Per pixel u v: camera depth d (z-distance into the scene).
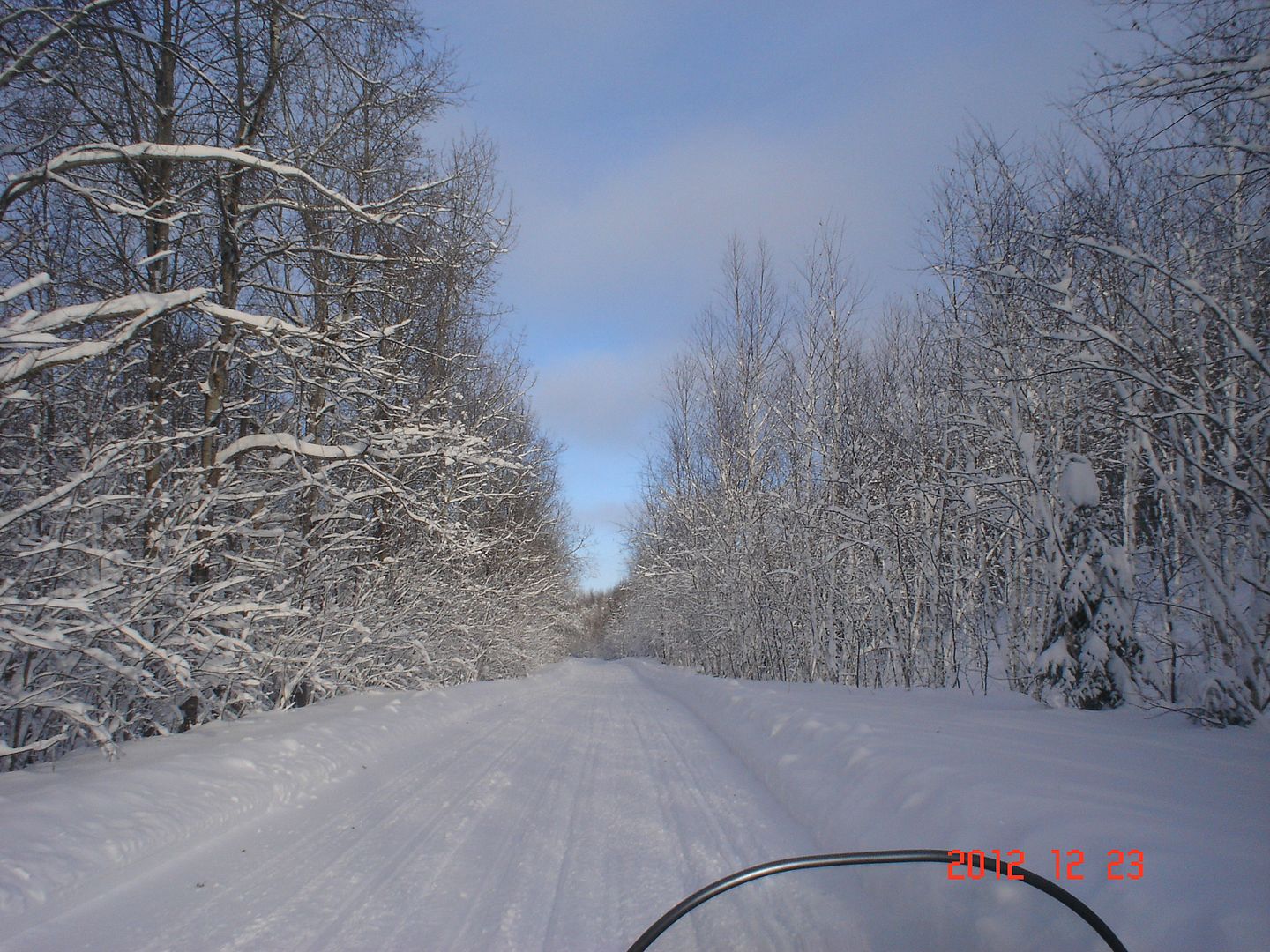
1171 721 7.63
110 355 7.48
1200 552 7.69
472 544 13.63
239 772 6.33
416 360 15.30
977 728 7.41
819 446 18.95
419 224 10.15
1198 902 2.95
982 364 12.60
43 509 6.40
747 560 22.03
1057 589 9.55
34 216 8.18
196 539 8.81
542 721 12.79
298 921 4.01
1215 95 6.15
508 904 4.33
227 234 9.44
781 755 7.86
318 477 9.66
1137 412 7.67
